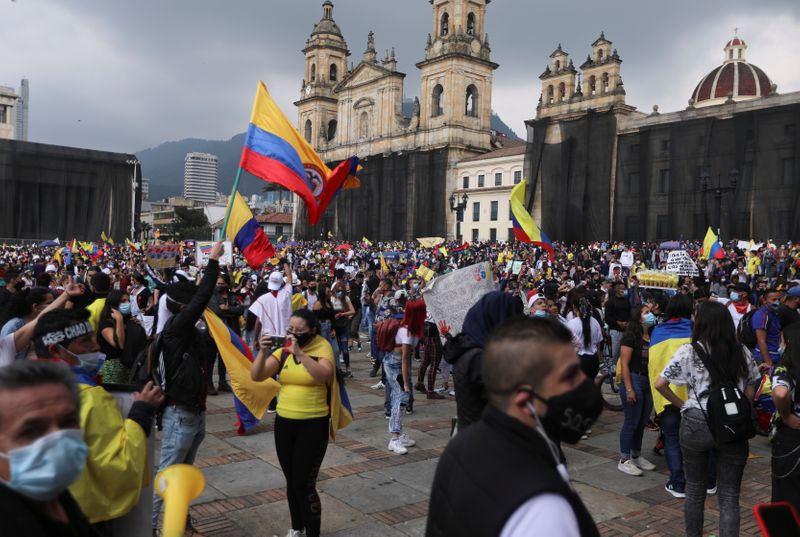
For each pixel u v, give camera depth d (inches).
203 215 4306.1
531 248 1526.8
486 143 2714.1
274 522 197.6
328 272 898.1
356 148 3006.9
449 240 2481.5
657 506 218.8
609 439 307.0
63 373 74.7
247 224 280.1
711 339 168.7
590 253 1505.9
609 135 1983.3
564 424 66.2
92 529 78.2
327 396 181.3
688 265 533.0
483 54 2699.3
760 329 306.3
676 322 229.3
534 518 57.5
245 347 231.1
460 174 2620.6
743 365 167.6
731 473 163.5
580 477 249.1
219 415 336.2
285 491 224.7
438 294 207.3
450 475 67.1
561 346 67.5
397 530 193.3
